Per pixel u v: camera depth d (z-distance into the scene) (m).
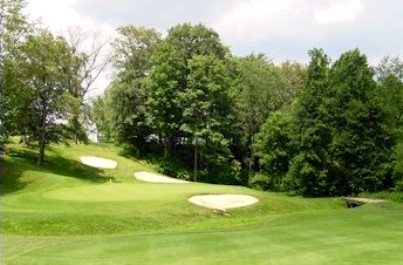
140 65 75.44
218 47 77.12
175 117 71.69
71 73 59.31
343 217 29.98
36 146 61.69
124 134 74.56
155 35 76.50
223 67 70.75
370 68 61.72
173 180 63.47
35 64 53.69
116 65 75.06
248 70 76.00
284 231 23.77
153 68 70.75
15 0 48.06
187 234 23.42
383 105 58.28
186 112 68.69
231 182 72.88
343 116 58.44
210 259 16.73
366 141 57.34
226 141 69.56
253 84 74.75
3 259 17.31
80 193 39.62
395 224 26.34
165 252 18.16
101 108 81.88
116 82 73.88
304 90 60.34
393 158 55.81
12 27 48.31
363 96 59.53
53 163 59.34
